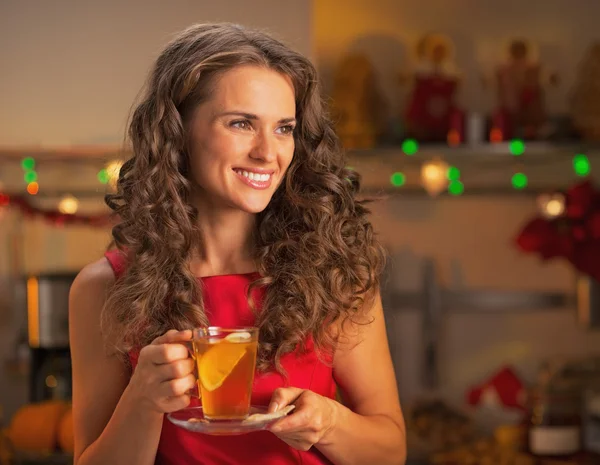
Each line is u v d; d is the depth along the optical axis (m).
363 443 1.67
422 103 3.67
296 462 1.72
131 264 1.75
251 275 1.77
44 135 3.09
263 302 1.74
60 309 3.25
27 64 3.09
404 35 4.02
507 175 4.03
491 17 4.02
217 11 2.98
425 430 3.62
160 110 1.70
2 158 3.43
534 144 3.57
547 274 4.05
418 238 4.06
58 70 3.08
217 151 1.63
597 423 3.54
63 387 3.32
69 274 3.32
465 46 4.02
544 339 4.04
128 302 1.70
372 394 1.81
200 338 1.42
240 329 1.43
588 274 3.68
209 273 1.79
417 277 4.06
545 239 3.70
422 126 3.67
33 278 3.26
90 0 3.06
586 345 4.02
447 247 4.06
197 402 1.69
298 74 1.72
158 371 1.44
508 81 3.66
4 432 3.19
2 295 3.95
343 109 3.60
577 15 3.99
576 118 3.65
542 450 3.45
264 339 1.72
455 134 3.64
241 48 1.64
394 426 1.79
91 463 1.60
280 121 1.65
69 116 3.08
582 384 3.56
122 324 1.71
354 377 1.81
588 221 3.66
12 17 3.09
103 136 3.07
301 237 1.77
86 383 1.75
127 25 3.05
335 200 1.84
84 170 3.89
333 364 1.81
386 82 4.01
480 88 4.03
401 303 4.04
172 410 1.45
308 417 1.50
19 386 3.93
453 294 4.04
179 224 1.73
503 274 4.06
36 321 3.25
